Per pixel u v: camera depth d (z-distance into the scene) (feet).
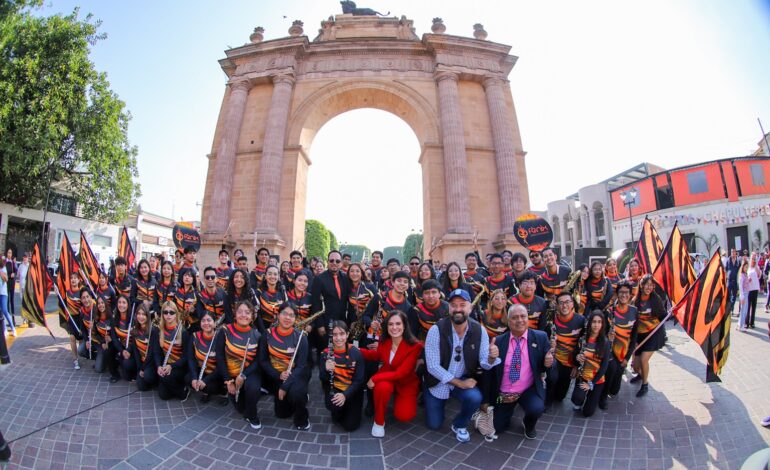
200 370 20.80
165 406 20.89
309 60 81.71
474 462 15.39
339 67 80.74
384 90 78.84
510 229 70.13
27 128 65.10
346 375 18.33
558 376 20.85
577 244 155.63
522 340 17.90
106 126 76.43
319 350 26.58
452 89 76.18
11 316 37.19
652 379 24.50
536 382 17.33
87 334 27.58
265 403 21.75
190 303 26.99
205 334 21.08
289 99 77.46
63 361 28.91
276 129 73.82
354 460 15.62
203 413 20.11
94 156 76.69
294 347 19.16
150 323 23.34
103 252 110.93
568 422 18.93
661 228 110.42
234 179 75.31
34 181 74.84
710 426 17.81
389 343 18.90
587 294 27.58
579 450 16.21
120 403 21.11
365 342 24.82
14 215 86.17
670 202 109.81
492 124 77.05
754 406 19.65
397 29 87.76
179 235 45.03
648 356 21.76
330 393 18.43
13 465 14.94
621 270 60.03
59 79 69.56
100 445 16.58
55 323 43.70
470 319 18.06
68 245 31.17
